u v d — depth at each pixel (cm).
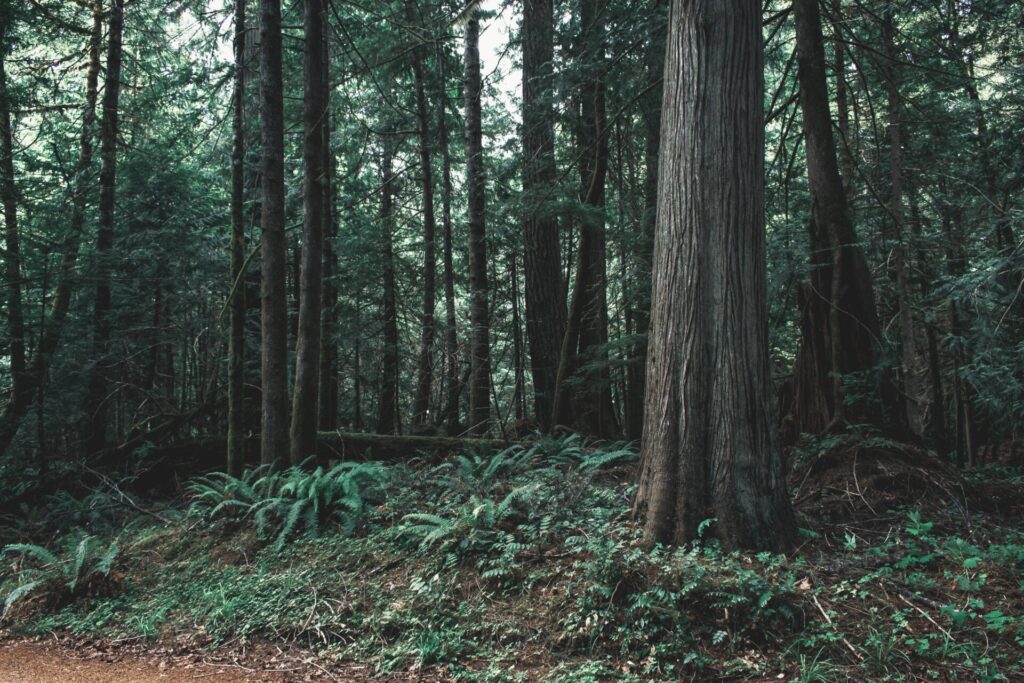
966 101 1344
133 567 819
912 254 1406
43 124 1502
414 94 1873
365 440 1220
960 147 1318
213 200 1641
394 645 552
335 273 1784
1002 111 1259
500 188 1541
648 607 505
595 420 1314
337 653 554
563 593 561
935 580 549
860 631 482
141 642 622
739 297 626
